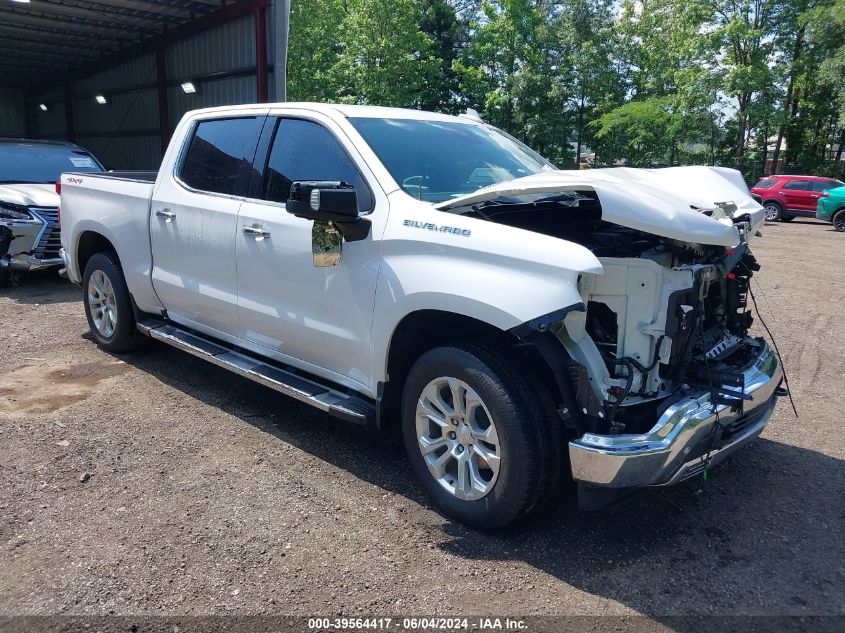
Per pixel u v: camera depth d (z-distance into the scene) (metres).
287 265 3.91
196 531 3.24
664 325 3.01
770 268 11.99
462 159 4.07
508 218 3.56
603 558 3.10
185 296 4.75
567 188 2.97
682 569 3.03
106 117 24.09
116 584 2.84
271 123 4.27
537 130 31.34
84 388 5.07
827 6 28.14
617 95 32.94
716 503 3.62
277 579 2.90
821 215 21.14
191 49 18.81
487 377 3.03
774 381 3.46
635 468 2.78
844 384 5.58
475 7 40.44
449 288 3.09
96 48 21.95
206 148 4.69
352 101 27.95
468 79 31.02
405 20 27.73
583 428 2.97
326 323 3.75
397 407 3.68
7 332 6.52
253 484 3.70
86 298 5.96
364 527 3.31
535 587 2.89
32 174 9.37
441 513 3.44
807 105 34.12
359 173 3.71
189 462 3.94
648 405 3.08
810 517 3.49
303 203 3.27
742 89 28.97
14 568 2.93
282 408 4.79
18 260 8.12
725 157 34.06
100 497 3.53
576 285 2.77
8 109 29.80
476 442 3.18
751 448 4.33
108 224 5.40
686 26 29.86
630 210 2.86
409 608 2.74
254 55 16.83
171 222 4.76
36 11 17.16
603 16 32.44
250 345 4.40
